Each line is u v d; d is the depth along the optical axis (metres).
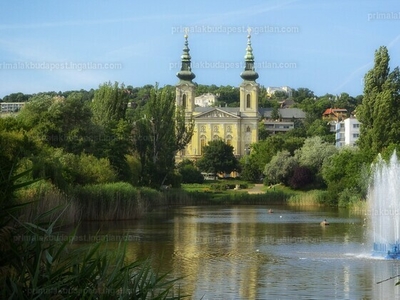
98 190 59.25
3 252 10.20
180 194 103.38
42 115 72.00
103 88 97.06
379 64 98.56
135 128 104.19
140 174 100.25
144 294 10.82
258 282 28.36
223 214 77.62
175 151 123.31
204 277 29.62
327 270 32.00
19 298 9.66
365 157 94.62
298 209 89.75
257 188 154.75
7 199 10.38
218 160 199.00
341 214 78.12
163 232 51.38
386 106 95.81
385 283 28.22
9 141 49.00
